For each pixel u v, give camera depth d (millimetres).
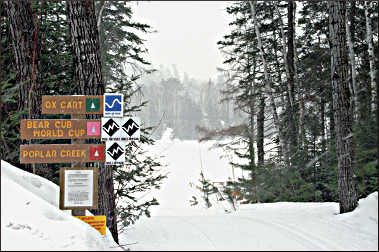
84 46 7613
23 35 8234
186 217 11148
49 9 10164
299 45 18031
